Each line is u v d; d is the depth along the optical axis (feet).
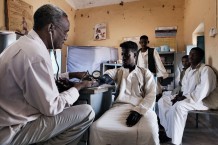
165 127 8.20
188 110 7.74
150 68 10.16
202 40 11.02
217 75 8.16
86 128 3.96
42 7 3.57
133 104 5.34
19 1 11.62
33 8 12.99
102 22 18.48
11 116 3.08
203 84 7.92
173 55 14.88
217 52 8.04
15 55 3.14
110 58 16.79
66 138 3.71
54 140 3.67
